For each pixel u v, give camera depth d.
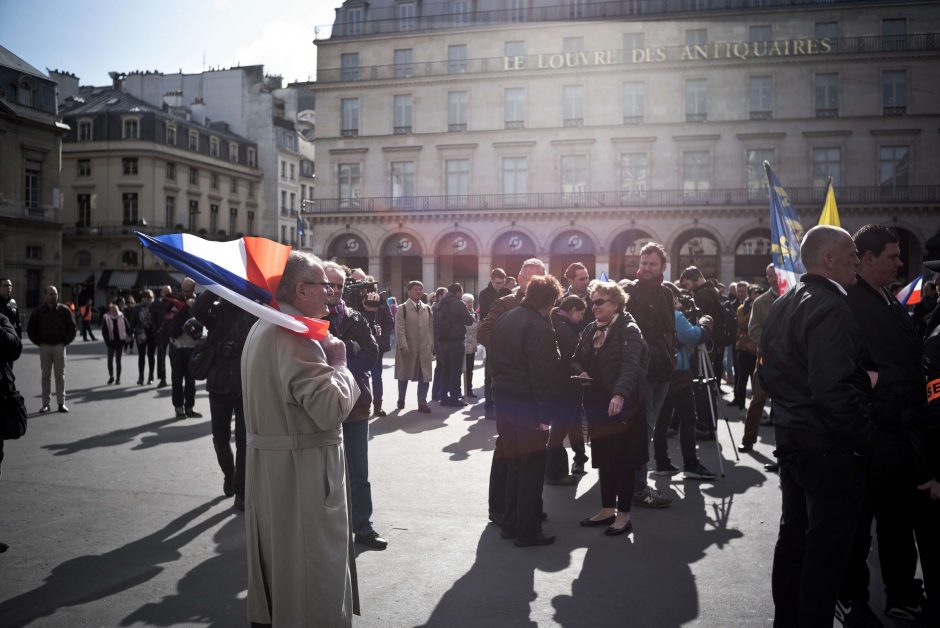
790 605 3.77
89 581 4.74
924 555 3.85
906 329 3.89
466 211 44.50
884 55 40.03
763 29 41.91
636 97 43.16
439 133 45.50
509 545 5.47
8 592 4.56
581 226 43.16
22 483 7.23
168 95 66.31
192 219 60.28
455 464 8.16
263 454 3.34
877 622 4.07
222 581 4.75
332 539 3.38
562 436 6.98
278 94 74.88
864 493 3.49
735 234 41.38
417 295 12.46
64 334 12.12
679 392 7.55
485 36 45.44
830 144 40.78
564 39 44.44
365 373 5.66
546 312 5.63
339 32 48.78
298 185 73.00
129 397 14.10
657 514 6.27
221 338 6.39
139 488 7.05
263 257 3.40
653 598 4.48
